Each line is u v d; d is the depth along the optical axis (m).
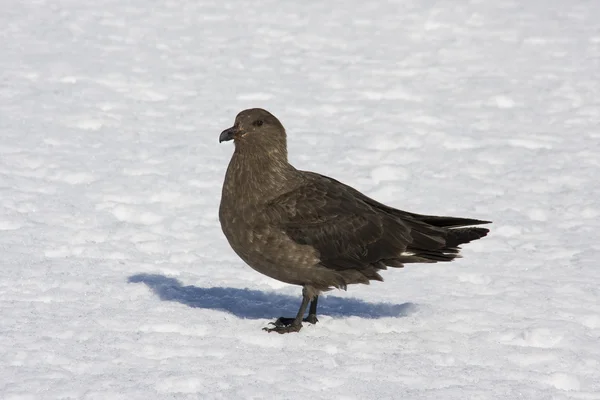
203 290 11.20
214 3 28.06
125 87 20.69
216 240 13.32
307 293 9.96
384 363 8.98
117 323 9.76
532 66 23.14
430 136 18.27
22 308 10.09
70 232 13.07
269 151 9.88
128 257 12.38
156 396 8.02
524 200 15.23
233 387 8.27
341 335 9.77
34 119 18.23
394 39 25.23
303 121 19.14
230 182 9.91
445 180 16.14
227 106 19.94
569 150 17.64
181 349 9.12
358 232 9.85
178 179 15.73
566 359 9.18
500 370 8.88
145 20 26.03
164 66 22.39
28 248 12.34
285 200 9.79
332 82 21.75
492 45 24.81
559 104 20.42
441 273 12.12
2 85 20.05
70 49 23.02
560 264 12.50
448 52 24.20
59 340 9.22
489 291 11.43
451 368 8.91
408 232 9.99
